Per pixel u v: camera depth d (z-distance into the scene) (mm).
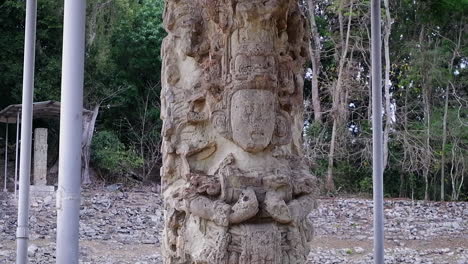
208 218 4434
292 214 4480
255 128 4531
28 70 6707
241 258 4312
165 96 4949
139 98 25078
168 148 4816
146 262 11625
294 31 4973
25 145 6676
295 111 4922
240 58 4594
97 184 21656
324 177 22344
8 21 21906
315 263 12328
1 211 15242
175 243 4676
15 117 18234
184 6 4941
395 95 24562
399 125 23547
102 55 22750
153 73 25438
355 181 22875
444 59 23344
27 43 6695
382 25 23953
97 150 22531
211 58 4703
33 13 6688
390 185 24078
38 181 17516
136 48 24516
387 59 22031
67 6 4551
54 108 19188
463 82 24391
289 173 4668
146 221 15742
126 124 24906
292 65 4883
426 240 15648
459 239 15820
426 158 21781
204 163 4754
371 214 17844
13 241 12781
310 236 4793
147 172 23484
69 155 4449
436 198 23922
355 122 24125
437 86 23906
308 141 22484
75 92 4500
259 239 4348
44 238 13172
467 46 23953
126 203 17547
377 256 6379
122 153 22516
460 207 18812
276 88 4680
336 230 16141
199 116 4727
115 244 13344
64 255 4383
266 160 4629
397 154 23188
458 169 23500
